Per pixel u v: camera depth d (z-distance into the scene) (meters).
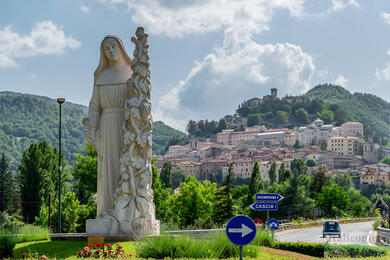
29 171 70.88
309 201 90.31
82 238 20.78
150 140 21.27
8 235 18.88
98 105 21.95
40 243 19.77
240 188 137.62
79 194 75.06
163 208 61.12
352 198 160.75
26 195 70.31
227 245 17.58
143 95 21.22
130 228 20.56
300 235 48.47
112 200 21.27
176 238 17.34
